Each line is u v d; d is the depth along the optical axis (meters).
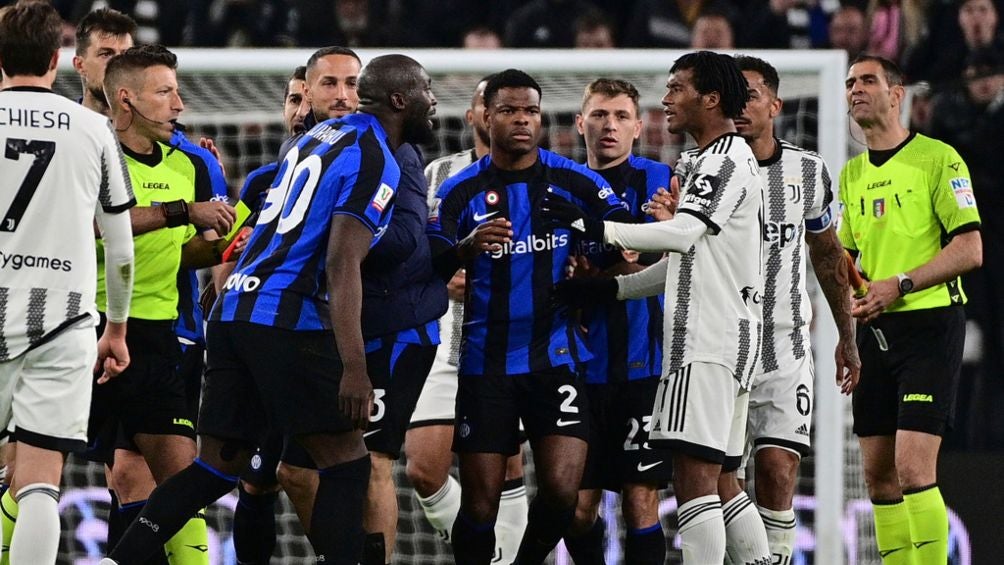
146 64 20.59
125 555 17.50
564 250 20.56
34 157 17.17
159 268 20.52
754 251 19.16
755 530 20.09
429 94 18.75
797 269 21.66
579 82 27.36
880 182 23.92
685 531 18.84
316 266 17.50
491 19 39.41
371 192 17.28
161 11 38.31
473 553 20.58
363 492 17.67
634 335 21.33
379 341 19.30
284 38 38.38
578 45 37.28
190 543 20.36
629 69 24.66
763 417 21.52
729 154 18.88
